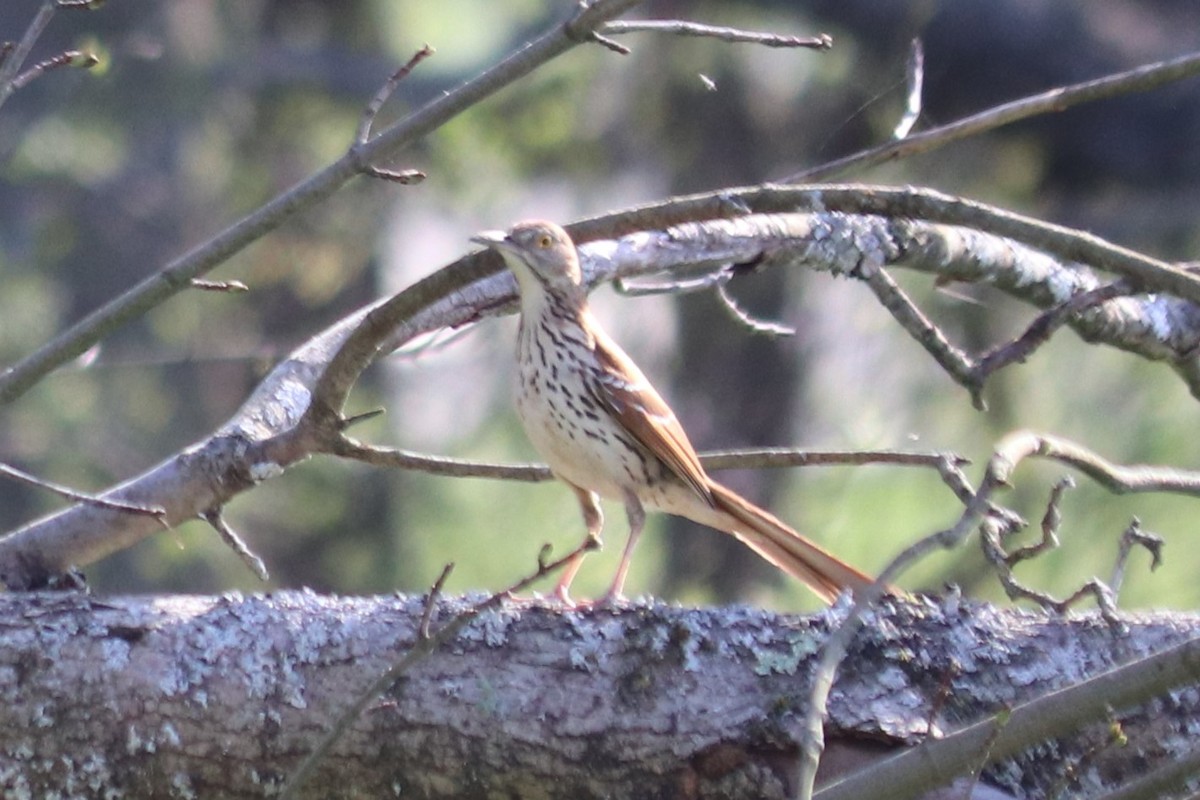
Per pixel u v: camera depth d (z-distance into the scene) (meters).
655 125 16.80
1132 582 12.45
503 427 16.53
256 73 18.14
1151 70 6.62
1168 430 13.07
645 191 17.14
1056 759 5.42
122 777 5.58
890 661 5.53
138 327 16.92
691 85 16.45
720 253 7.37
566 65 17.11
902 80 9.27
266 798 5.58
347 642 5.64
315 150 18.53
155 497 6.64
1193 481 6.64
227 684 5.59
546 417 7.53
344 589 16.53
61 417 16.31
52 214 17.05
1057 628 5.66
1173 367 7.90
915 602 5.71
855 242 7.27
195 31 17.62
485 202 17.77
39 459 16.08
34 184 16.92
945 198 5.97
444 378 16.78
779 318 16.31
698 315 16.39
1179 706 5.47
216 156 17.92
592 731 5.50
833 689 5.47
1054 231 5.97
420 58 6.11
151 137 17.38
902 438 14.34
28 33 5.97
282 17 18.98
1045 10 13.80
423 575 16.30
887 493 14.20
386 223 18.20
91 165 17.17
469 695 5.54
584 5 5.87
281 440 6.64
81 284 17.11
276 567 16.66
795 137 16.23
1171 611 5.95
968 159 14.46
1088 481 12.88
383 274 18.27
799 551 7.30
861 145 14.48
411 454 6.89
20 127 16.80
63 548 6.59
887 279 6.41
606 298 16.80
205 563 16.45
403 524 16.80
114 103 17.17
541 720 5.51
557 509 16.36
